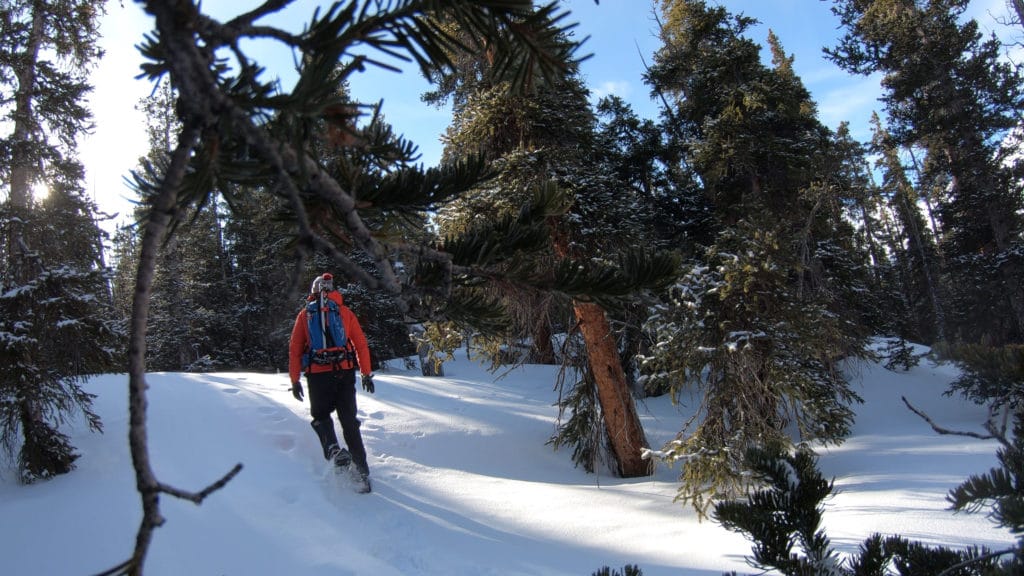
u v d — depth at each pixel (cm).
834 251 1345
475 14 99
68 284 575
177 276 2198
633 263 160
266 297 2486
